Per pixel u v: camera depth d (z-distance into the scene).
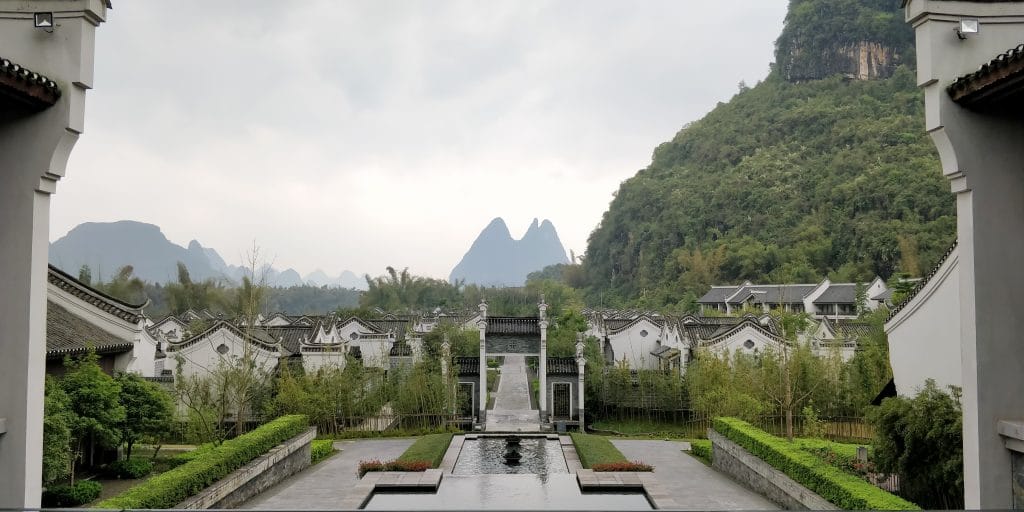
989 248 9.85
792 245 88.81
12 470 9.59
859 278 71.69
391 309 87.25
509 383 45.94
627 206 127.19
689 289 90.44
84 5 10.02
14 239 9.79
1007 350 9.75
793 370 26.23
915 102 106.56
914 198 80.19
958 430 11.96
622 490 15.40
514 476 17.28
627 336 45.41
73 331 19.08
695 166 127.88
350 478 18.97
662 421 31.86
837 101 118.06
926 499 13.07
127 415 18.28
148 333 30.62
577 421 30.58
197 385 23.45
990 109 10.01
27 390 9.68
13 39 10.00
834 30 127.25
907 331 17.25
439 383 29.39
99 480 17.89
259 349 29.30
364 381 29.28
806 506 14.12
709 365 28.83
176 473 13.26
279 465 18.45
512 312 86.06
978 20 10.11
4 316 9.73
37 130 9.88
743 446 18.80
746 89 147.00
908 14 10.41
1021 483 9.44
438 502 14.35
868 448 15.93
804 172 102.56
